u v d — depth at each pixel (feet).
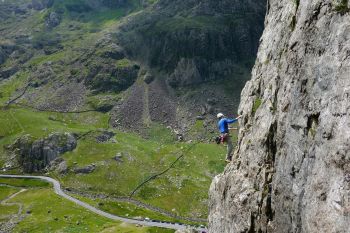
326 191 65.87
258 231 95.86
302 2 88.07
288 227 81.71
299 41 84.02
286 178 82.43
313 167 71.51
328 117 67.97
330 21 72.59
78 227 593.83
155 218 637.30
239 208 103.76
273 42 112.06
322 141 69.10
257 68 124.88
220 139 122.01
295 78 83.41
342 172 62.59
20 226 606.96
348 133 61.98
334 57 68.74
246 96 125.39
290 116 82.99
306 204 72.13
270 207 91.91
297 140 78.79
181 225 613.52
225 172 122.21
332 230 62.64
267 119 98.94
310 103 75.15
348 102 63.21
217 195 129.18
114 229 580.30
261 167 98.68
